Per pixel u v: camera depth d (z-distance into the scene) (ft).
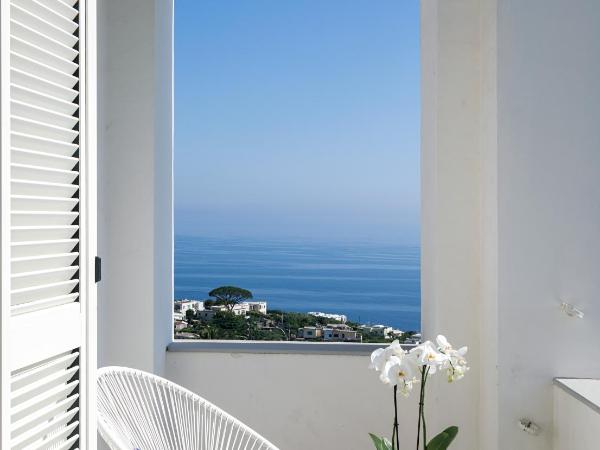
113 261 9.23
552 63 8.41
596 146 8.37
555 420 8.30
